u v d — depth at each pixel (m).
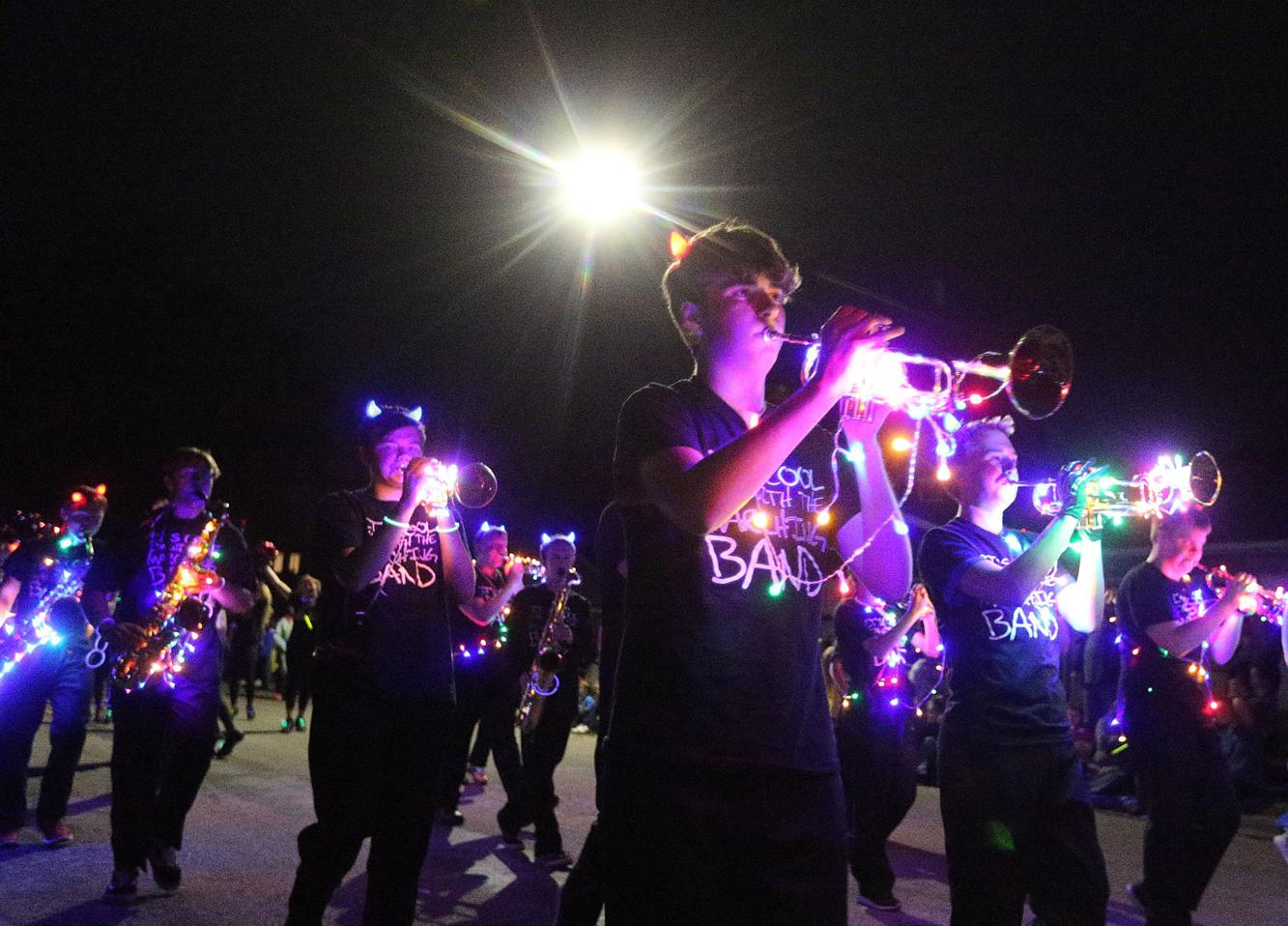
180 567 5.56
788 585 2.44
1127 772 10.34
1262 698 10.47
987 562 4.13
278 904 5.52
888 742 6.27
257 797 8.63
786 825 2.31
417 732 4.28
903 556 2.82
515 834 7.38
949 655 4.18
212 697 5.76
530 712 6.92
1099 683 11.70
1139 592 5.21
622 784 2.34
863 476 2.80
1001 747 3.99
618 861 2.32
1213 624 4.96
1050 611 4.23
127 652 5.52
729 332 2.50
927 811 9.73
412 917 4.29
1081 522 4.32
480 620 4.84
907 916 6.05
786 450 2.21
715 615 2.34
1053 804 4.01
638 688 2.36
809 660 2.45
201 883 5.87
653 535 2.39
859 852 6.23
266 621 15.20
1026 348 3.33
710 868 2.26
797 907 2.29
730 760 2.29
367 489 4.55
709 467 2.20
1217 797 5.01
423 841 4.29
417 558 4.44
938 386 2.98
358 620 4.26
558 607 7.09
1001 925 3.96
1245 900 6.75
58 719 6.73
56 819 6.67
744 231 2.56
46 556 6.76
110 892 5.48
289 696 14.05
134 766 5.51
